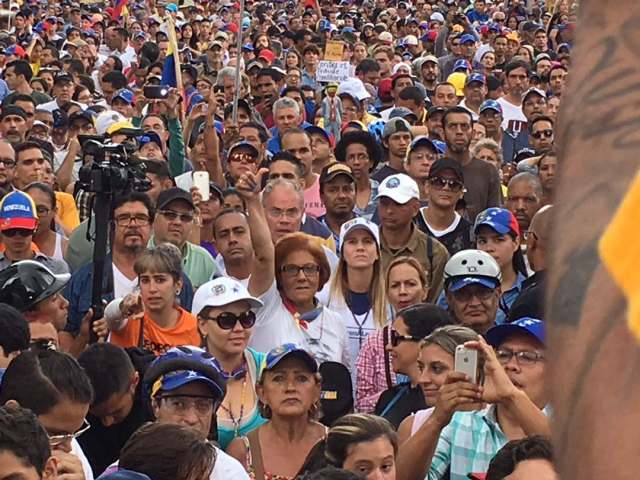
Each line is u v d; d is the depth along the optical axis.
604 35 0.80
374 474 4.65
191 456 4.27
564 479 0.64
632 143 0.73
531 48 25.14
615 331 0.66
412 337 6.18
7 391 4.41
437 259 8.55
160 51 23.64
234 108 13.21
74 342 6.91
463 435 5.00
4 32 24.20
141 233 7.82
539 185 9.60
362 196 11.18
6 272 6.10
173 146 12.11
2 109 13.19
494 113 15.34
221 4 35.53
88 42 26.19
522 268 8.26
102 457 5.41
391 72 21.80
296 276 7.09
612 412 0.63
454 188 9.23
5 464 3.47
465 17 29.58
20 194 7.86
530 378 5.29
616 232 0.69
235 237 8.01
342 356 7.20
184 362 5.21
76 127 13.88
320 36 26.33
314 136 12.09
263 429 5.55
